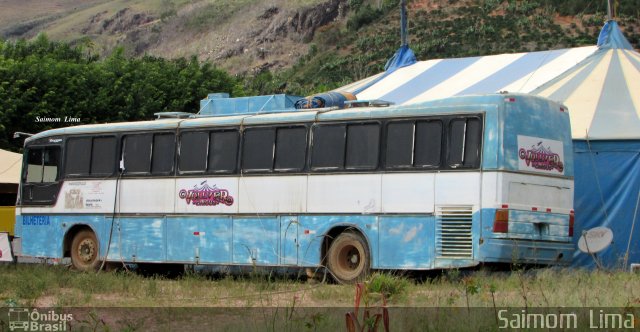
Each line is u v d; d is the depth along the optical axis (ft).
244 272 79.05
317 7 615.57
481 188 67.62
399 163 71.31
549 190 70.90
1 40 189.67
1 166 112.16
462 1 444.14
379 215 71.72
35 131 149.59
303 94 391.65
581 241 71.67
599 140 81.87
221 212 79.77
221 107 83.92
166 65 186.60
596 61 92.94
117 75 170.71
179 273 91.04
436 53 382.22
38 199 92.12
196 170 81.66
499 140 67.87
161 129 84.12
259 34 648.38
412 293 60.03
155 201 83.61
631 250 80.43
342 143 74.23
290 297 64.03
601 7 390.83
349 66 440.04
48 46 194.08
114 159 86.84
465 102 69.31
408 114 71.41
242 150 79.30
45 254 90.99
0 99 144.36
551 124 71.92
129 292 68.54
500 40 379.35
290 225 76.07
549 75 95.04
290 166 76.59
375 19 504.43
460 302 53.72
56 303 60.85
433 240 69.15
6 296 65.21
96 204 87.56
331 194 74.18
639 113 83.51
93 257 87.97
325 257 74.38
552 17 393.09
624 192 81.10
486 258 66.95
